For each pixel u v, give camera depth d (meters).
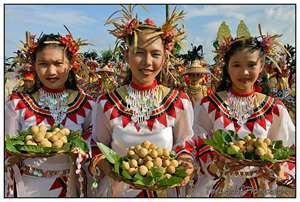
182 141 1.24
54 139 1.19
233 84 1.33
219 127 1.29
